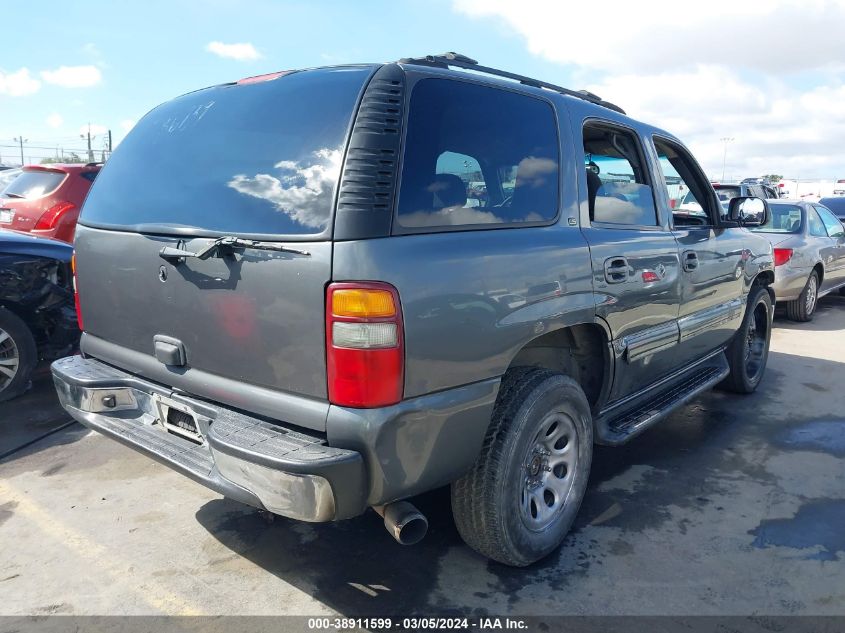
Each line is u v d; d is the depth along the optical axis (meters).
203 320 2.45
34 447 4.09
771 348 7.09
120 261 2.77
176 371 2.61
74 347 5.07
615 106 3.72
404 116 2.30
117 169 3.03
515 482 2.64
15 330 4.64
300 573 2.81
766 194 13.78
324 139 2.27
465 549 3.01
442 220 2.36
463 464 2.42
